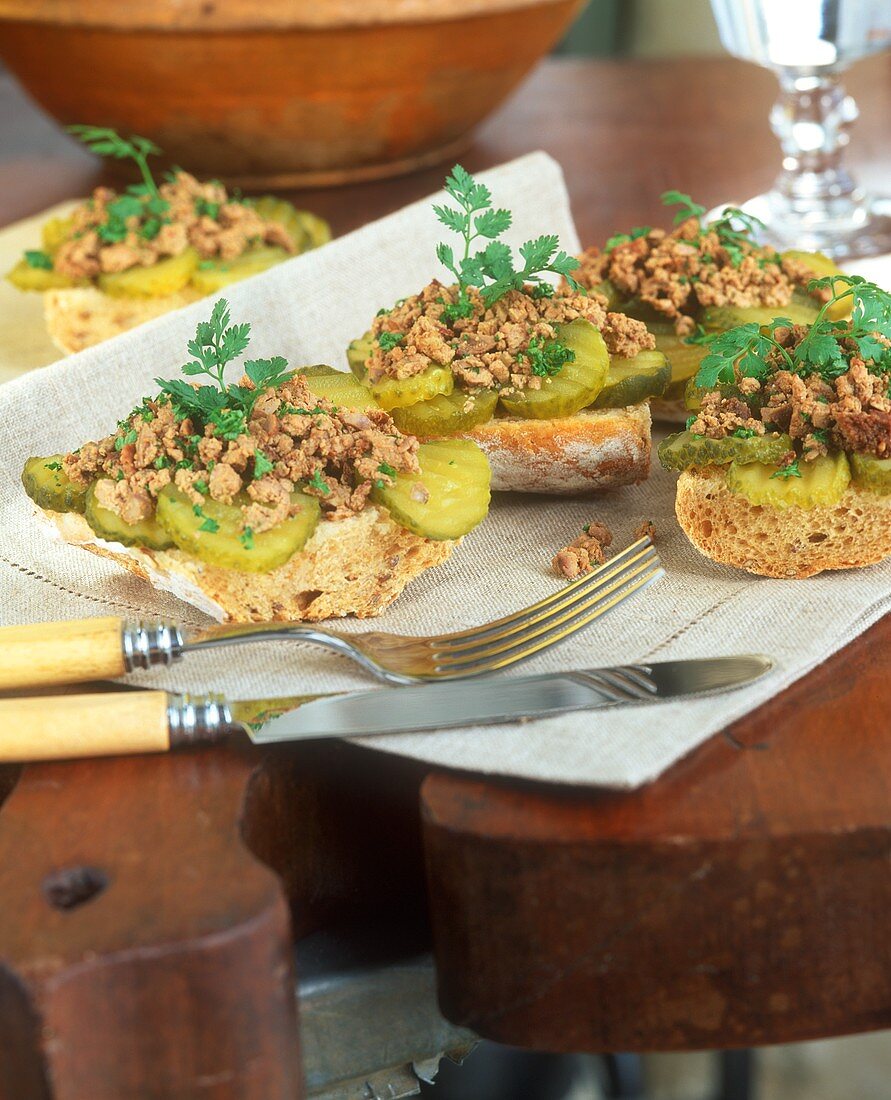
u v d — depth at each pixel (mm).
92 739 617
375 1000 653
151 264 831
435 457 683
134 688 648
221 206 865
